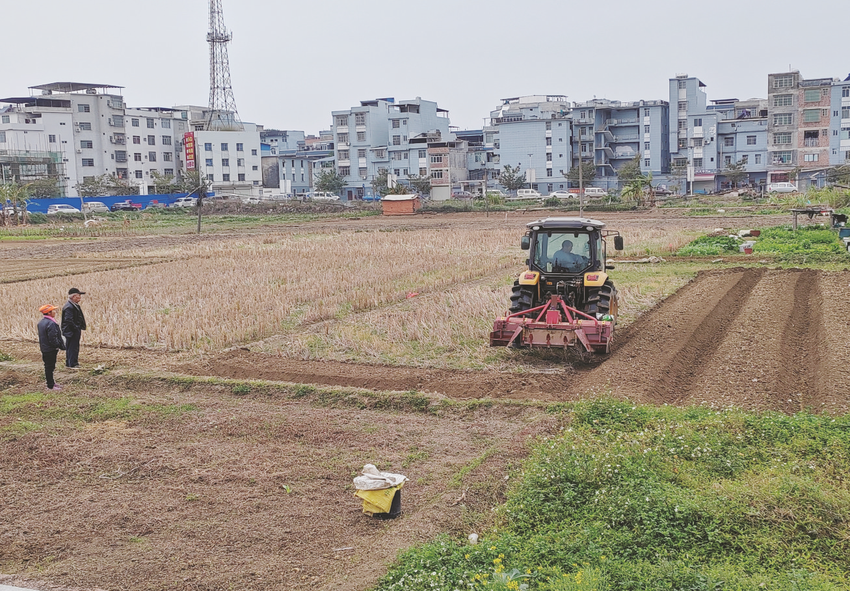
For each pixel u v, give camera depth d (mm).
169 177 95312
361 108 100438
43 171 88500
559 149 92562
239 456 9812
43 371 14836
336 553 7129
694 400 11281
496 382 12922
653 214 59125
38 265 33938
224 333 16719
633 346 14938
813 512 6863
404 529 7395
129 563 7016
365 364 14508
